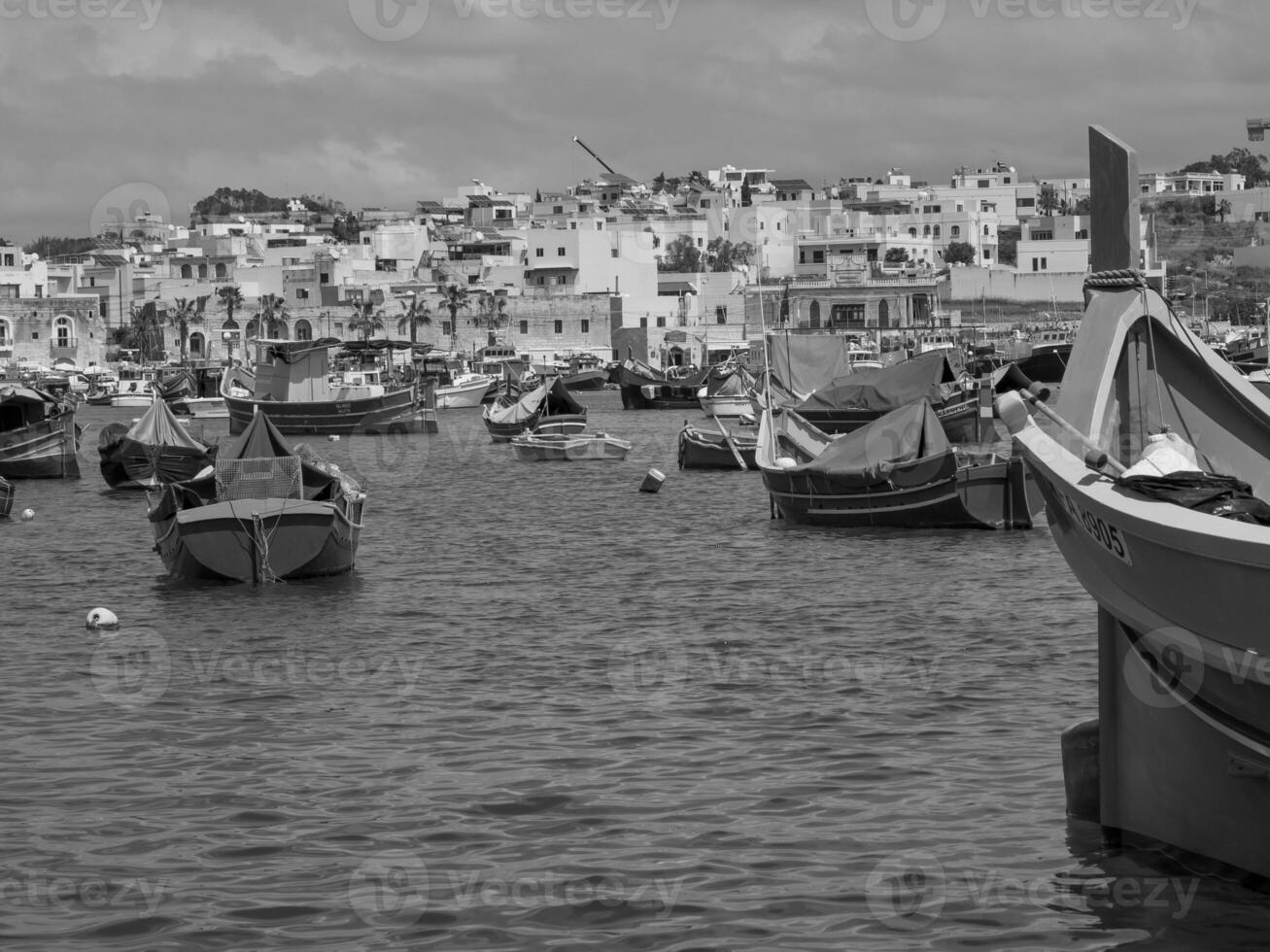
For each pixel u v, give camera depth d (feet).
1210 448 47.39
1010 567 108.37
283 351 309.83
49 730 64.75
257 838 50.21
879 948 40.65
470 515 162.81
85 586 110.22
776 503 146.51
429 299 563.89
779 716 64.49
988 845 47.57
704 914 43.21
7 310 543.39
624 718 64.95
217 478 110.93
